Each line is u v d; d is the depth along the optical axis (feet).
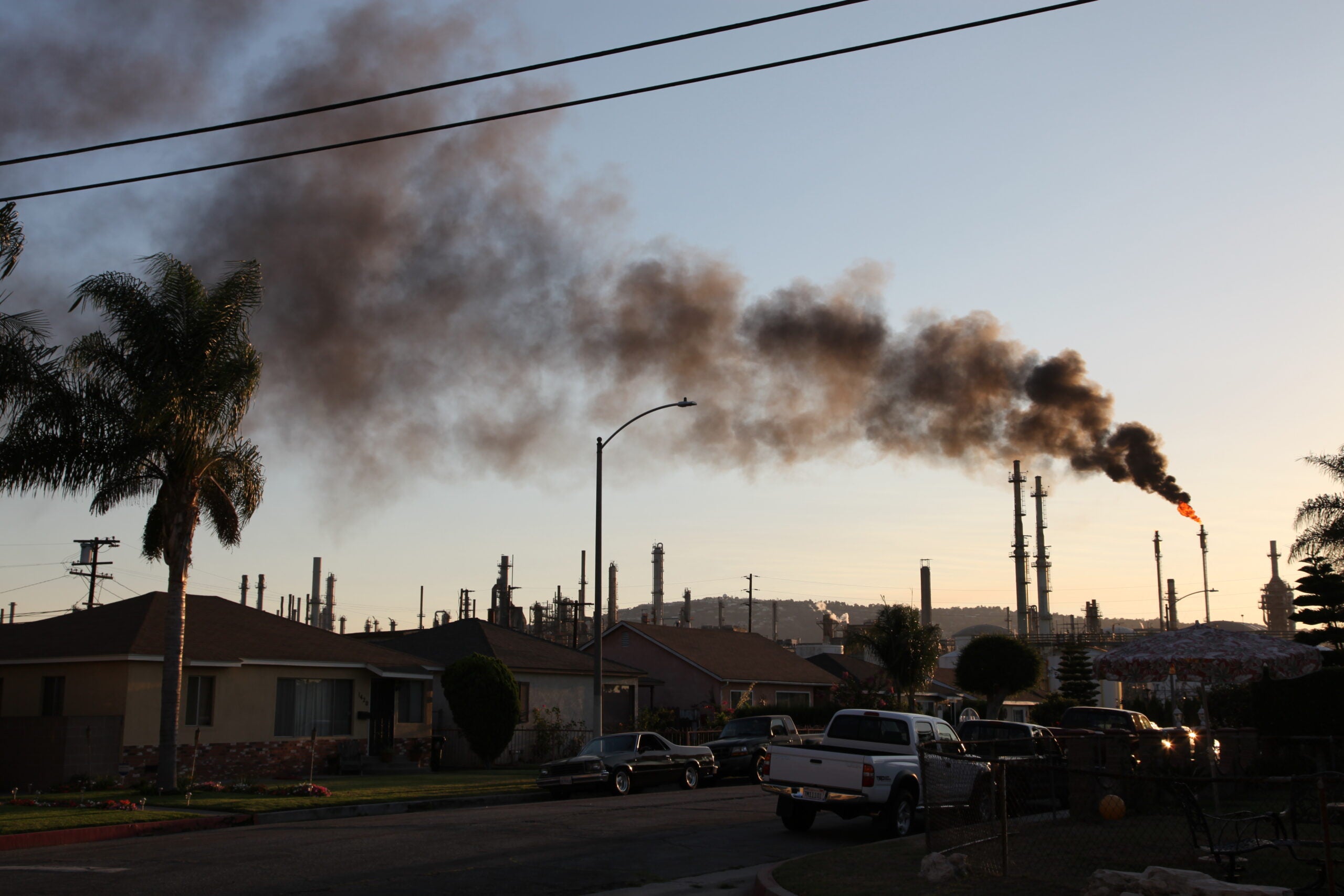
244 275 77.77
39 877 42.42
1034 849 44.27
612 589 306.14
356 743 100.63
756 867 47.06
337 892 39.45
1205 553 269.85
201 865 45.70
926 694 193.98
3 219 69.36
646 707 157.48
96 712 85.20
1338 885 35.86
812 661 211.00
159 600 95.20
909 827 56.75
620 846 52.21
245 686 92.22
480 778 92.63
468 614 270.87
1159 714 120.78
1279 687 77.51
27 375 71.15
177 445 74.64
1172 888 32.65
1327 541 93.76
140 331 73.82
